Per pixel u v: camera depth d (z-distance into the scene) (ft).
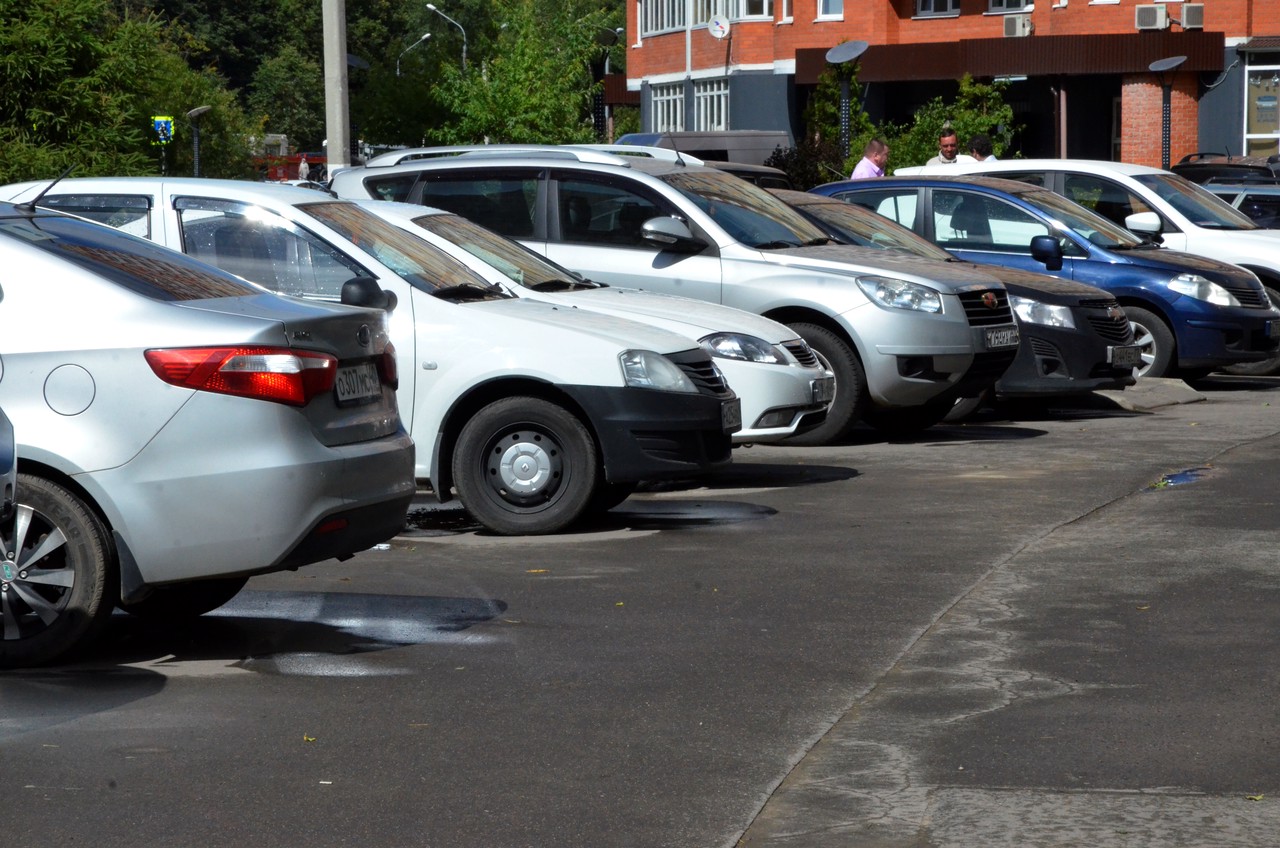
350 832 16.03
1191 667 21.63
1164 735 18.74
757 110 171.22
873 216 51.11
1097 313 50.06
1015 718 19.49
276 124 294.05
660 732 19.16
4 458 19.57
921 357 43.57
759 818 16.35
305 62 297.53
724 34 172.24
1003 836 15.74
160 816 16.49
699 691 20.84
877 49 153.17
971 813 16.35
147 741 18.90
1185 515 32.96
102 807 16.75
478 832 16.02
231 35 304.30
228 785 17.39
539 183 44.27
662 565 28.78
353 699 20.61
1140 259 57.00
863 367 43.65
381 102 139.54
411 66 141.08
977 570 28.02
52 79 91.76
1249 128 139.23
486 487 32.09
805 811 16.51
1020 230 55.57
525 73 114.21
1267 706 19.81
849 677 21.45
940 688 20.83
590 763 18.06
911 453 43.24
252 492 21.68
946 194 56.34
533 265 36.81
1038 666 21.79
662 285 43.39
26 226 22.99
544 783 17.42
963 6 157.69
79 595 21.91
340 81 66.85
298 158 198.08
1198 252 61.52
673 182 44.50
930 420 47.91
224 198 32.53
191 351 21.71
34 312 22.03
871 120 158.51
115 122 93.30
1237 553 29.04
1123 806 16.48
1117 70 139.03
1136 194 62.44
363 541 23.00
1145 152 140.26
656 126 190.49
